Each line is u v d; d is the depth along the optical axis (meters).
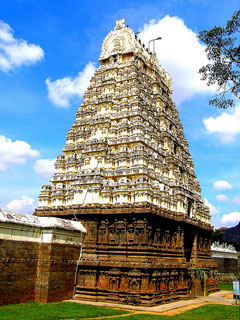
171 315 32.94
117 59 63.34
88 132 58.09
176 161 60.56
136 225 41.78
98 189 46.56
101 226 44.69
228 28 28.67
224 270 92.62
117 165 50.00
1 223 34.41
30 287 37.22
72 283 41.75
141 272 39.03
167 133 59.97
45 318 27.97
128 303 38.22
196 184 73.19
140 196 43.09
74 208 46.91
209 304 44.03
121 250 42.28
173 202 51.81
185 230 53.47
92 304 37.72
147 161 49.88
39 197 53.00
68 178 53.38
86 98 62.72
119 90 58.97
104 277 41.44
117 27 68.31
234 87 29.30
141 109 55.66
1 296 33.47
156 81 64.62
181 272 48.56
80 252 43.84
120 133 53.28
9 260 34.88
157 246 43.50
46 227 39.38
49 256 38.22
